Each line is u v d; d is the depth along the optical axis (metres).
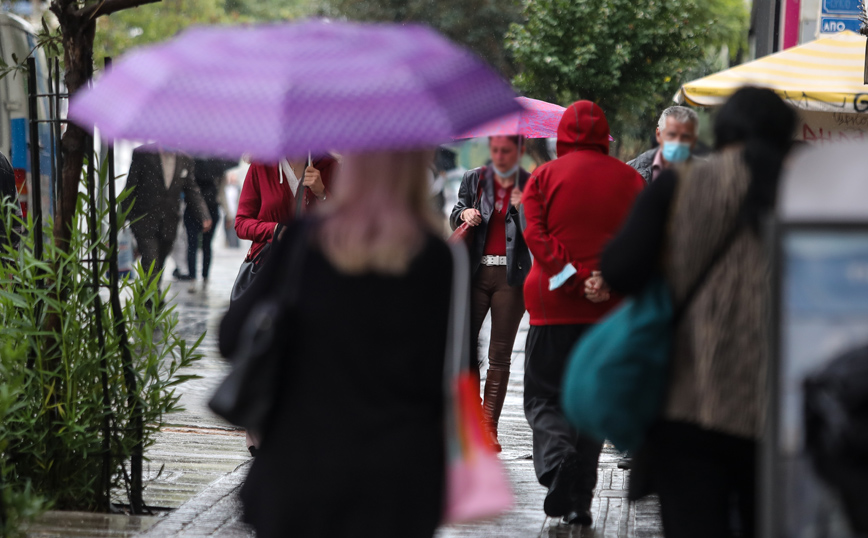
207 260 54.78
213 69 8.36
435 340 8.45
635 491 10.61
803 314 8.67
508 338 21.50
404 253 8.31
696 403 9.66
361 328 8.26
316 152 8.64
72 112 8.79
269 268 8.62
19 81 34.31
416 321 8.34
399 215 8.38
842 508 8.59
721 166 9.79
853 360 8.59
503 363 21.61
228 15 113.88
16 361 15.73
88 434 16.50
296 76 8.20
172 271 60.19
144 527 15.98
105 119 8.38
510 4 78.38
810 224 8.66
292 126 7.99
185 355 17.59
